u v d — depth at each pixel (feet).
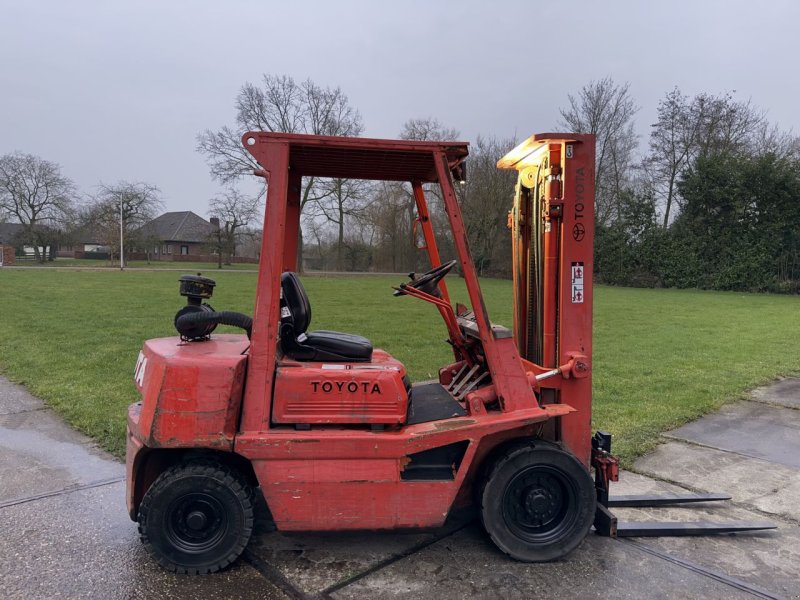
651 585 10.03
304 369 10.35
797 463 16.65
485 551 11.07
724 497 13.69
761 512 13.39
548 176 11.41
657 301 75.31
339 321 45.14
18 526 11.96
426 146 10.39
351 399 10.21
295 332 11.14
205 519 10.04
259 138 9.95
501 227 129.70
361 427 10.35
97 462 15.67
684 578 10.28
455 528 11.98
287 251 12.30
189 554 10.05
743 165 101.09
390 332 39.70
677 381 26.50
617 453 17.06
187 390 9.86
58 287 76.18
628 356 33.14
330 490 10.03
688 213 109.09
